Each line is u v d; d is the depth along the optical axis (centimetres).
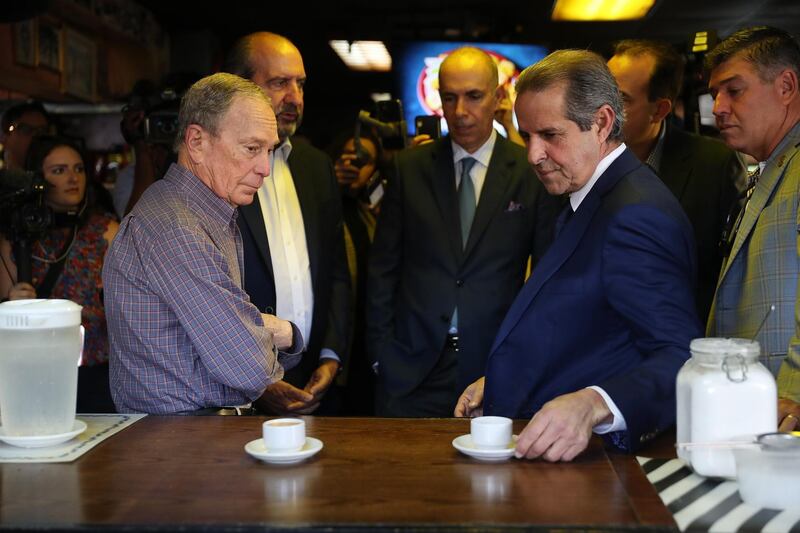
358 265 347
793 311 196
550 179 184
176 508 126
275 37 275
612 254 171
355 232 350
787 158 202
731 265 212
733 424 138
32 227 280
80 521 121
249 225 262
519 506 126
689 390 143
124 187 412
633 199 172
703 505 128
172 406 197
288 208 276
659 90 276
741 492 130
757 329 202
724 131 216
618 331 177
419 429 174
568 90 176
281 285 269
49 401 157
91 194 318
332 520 121
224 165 204
